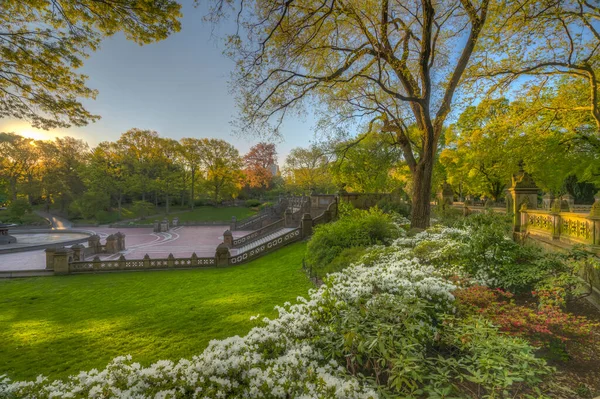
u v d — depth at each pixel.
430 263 6.70
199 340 5.73
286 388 2.50
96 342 5.87
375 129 16.31
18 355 5.44
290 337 3.57
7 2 6.02
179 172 54.47
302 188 48.59
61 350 5.59
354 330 2.96
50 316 7.90
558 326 4.02
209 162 55.97
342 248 9.23
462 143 22.03
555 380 3.23
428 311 3.92
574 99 13.62
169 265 14.29
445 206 18.45
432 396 2.43
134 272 13.81
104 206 48.72
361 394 2.40
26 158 50.97
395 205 18.98
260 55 8.69
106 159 49.28
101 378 2.70
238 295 8.73
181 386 2.58
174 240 27.05
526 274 5.43
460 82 11.34
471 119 14.17
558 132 16.55
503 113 13.73
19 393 2.58
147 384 2.64
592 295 5.29
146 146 52.03
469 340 3.15
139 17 6.41
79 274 13.68
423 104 10.43
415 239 8.68
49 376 4.69
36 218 46.94
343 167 22.36
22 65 7.02
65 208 54.38
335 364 2.92
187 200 62.38
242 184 63.56
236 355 2.99
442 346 3.71
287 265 12.45
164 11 6.27
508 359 2.94
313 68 11.48
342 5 8.80
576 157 16.72
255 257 15.19
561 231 7.35
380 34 10.05
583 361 3.59
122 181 49.03
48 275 13.51
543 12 8.59
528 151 15.48
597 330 4.27
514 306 4.41
